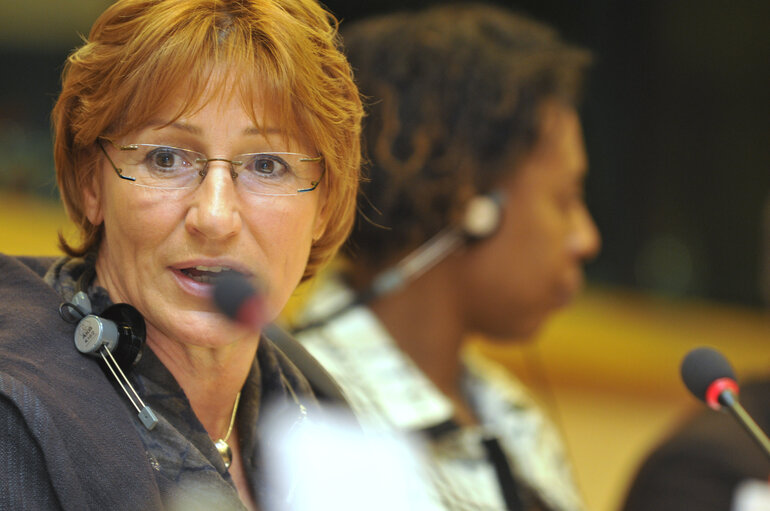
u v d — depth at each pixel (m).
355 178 3.30
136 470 2.63
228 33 2.86
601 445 12.48
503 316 5.70
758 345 14.75
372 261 5.43
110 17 2.93
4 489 2.52
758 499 5.38
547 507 5.85
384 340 5.07
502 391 6.16
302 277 3.42
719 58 15.52
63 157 3.06
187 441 2.85
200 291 2.92
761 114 15.70
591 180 15.48
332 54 3.10
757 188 15.71
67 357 2.77
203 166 2.89
